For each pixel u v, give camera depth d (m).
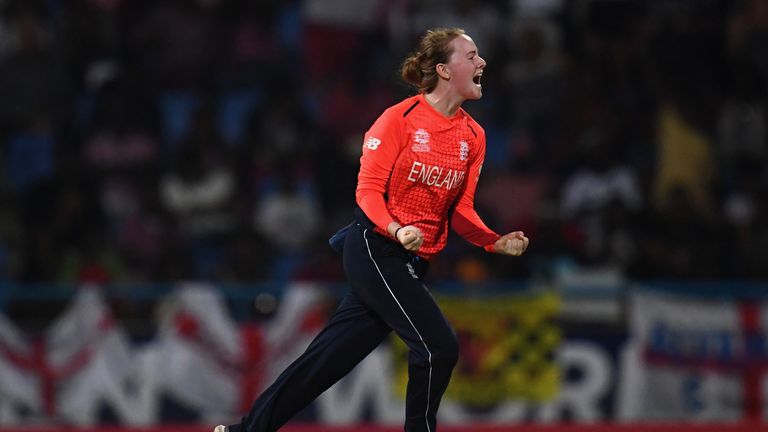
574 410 32.59
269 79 41.62
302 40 43.00
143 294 32.53
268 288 32.59
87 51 41.38
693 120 40.00
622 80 41.59
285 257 37.59
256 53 42.28
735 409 32.84
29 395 31.81
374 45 43.31
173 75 41.81
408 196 16.16
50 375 31.92
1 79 40.41
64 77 40.84
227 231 37.66
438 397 16.08
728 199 39.62
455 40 16.03
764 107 41.47
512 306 32.84
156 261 36.47
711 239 36.88
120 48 41.88
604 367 32.75
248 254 35.81
